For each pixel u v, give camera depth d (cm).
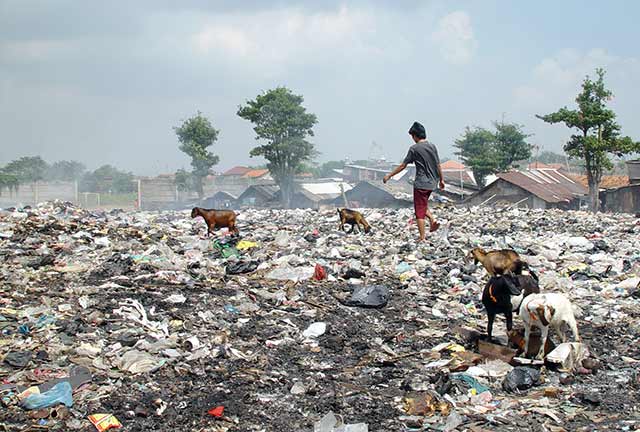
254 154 4819
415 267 1109
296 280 966
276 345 705
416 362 682
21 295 818
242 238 1333
